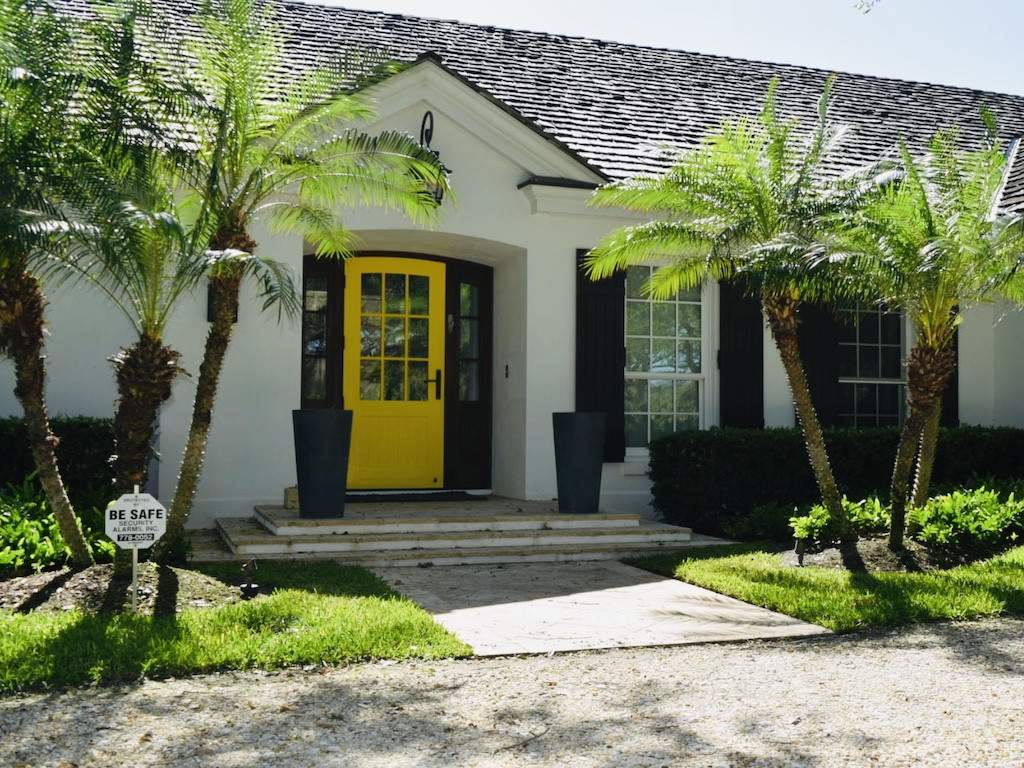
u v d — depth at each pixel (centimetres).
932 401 879
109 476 965
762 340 1238
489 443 1266
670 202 927
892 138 1478
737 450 1105
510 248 1171
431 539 935
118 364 711
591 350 1170
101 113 686
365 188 852
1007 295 934
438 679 538
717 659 585
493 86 1320
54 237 641
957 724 466
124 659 539
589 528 1002
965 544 902
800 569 842
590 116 1307
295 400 1065
